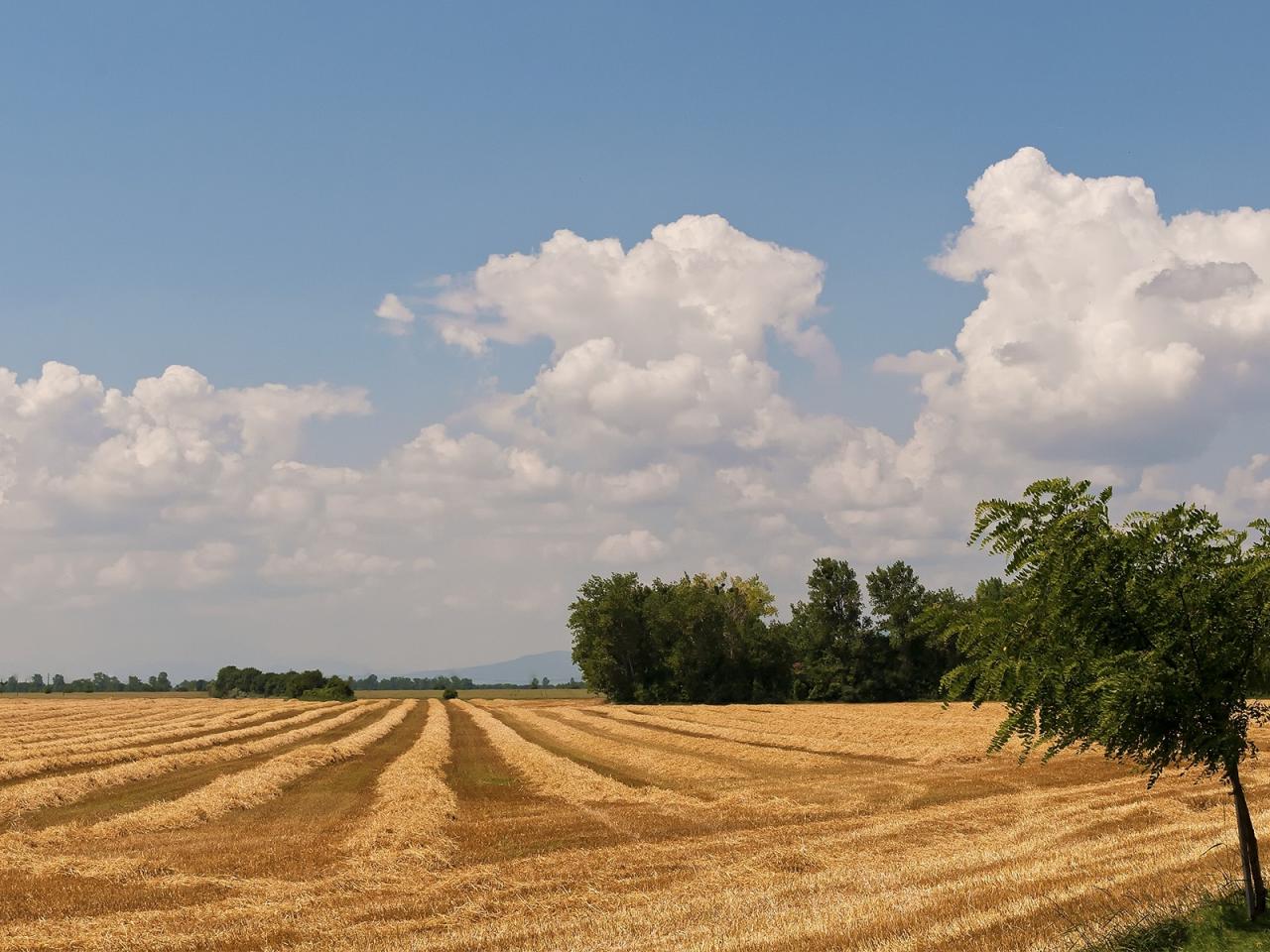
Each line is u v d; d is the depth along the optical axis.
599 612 114.25
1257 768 28.05
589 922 14.31
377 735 58.81
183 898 16.31
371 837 21.69
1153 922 10.66
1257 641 9.41
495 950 13.01
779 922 13.46
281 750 48.19
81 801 29.50
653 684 112.62
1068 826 20.67
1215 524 9.70
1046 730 10.24
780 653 108.50
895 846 19.84
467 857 19.80
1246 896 9.88
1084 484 9.85
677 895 15.98
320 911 15.41
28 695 196.00
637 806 27.27
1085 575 9.75
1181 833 18.20
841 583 102.94
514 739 54.19
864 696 100.31
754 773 36.00
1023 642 10.05
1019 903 13.09
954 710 67.50
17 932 14.24
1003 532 10.12
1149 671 9.34
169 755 43.56
